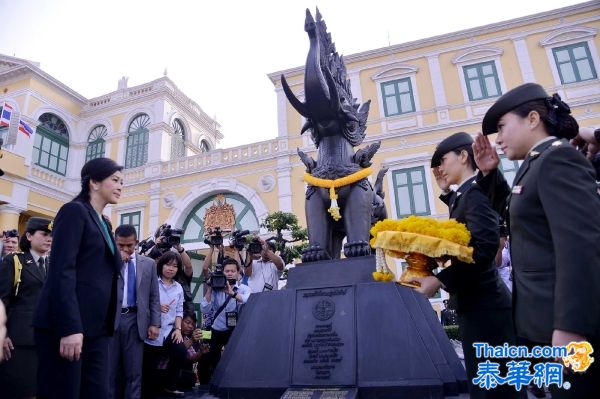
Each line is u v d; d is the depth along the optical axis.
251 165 15.16
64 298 1.94
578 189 1.33
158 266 4.08
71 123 17.45
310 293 3.06
